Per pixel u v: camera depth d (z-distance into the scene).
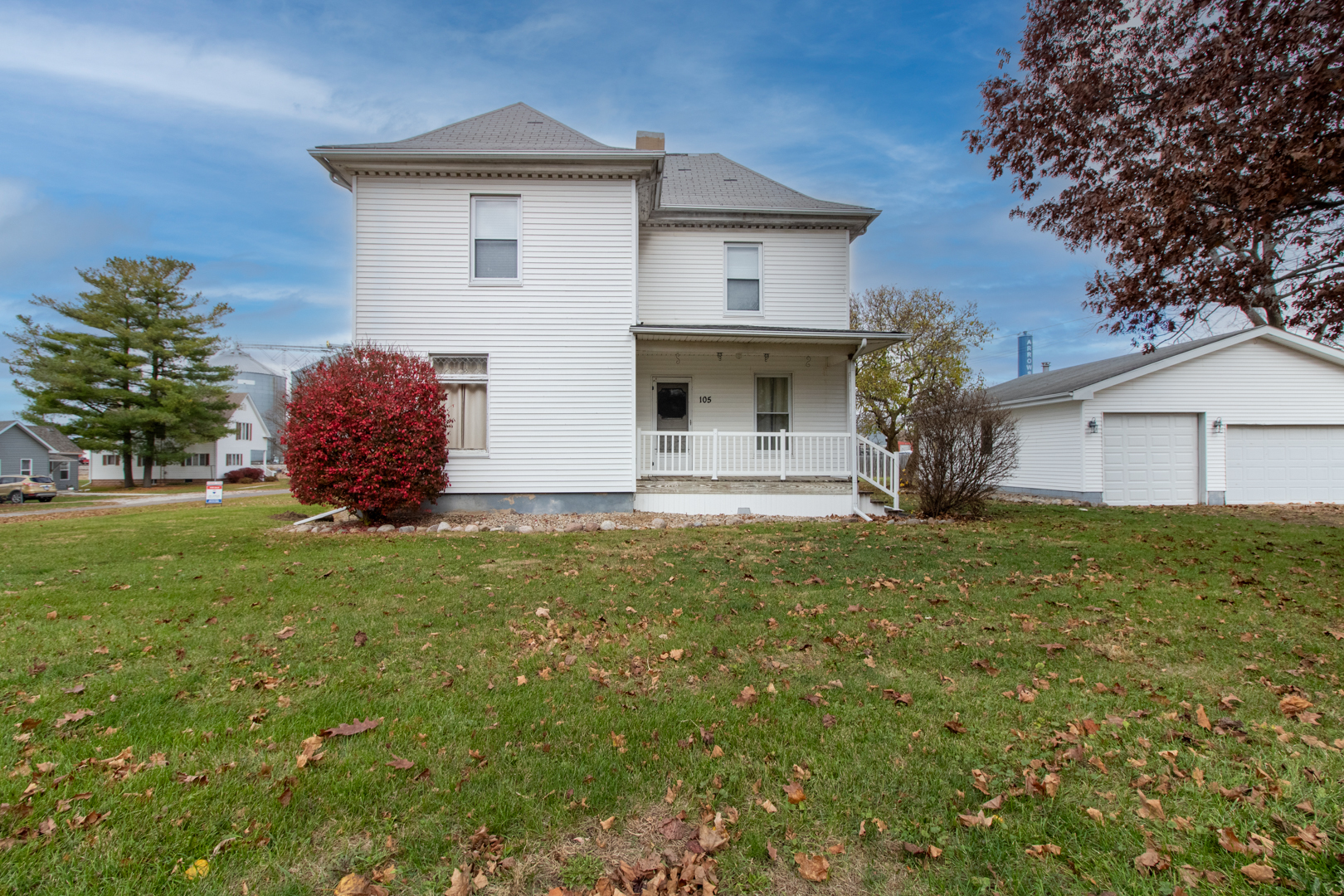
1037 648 4.45
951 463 12.27
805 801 2.59
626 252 12.18
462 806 2.53
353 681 3.84
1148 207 7.56
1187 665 4.12
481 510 12.04
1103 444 16.72
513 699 3.59
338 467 10.34
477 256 12.16
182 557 7.96
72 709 3.39
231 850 2.25
